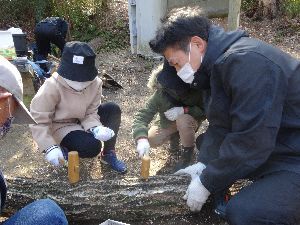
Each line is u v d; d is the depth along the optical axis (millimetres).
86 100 2967
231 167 2188
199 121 3156
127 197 2547
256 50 2078
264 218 2189
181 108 3020
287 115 2166
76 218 2598
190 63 2213
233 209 2248
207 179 2289
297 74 2145
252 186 2287
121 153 3453
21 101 1876
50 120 2889
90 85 2967
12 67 1878
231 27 4668
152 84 3021
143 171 2623
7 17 5840
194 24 2156
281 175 2230
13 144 3631
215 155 2518
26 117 1941
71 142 2963
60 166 3275
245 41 2150
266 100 2033
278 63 2066
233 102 2125
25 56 4117
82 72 2750
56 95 2854
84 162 3301
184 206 2570
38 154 3484
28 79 3969
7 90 1811
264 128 2047
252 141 2086
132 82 4680
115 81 4488
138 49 5195
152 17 4895
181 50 2180
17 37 4145
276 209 2180
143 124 3016
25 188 2594
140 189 2559
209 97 2434
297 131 2205
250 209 2201
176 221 2619
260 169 2316
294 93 2131
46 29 4172
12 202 2576
